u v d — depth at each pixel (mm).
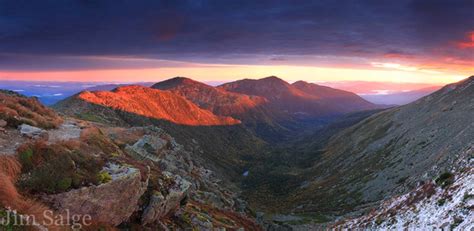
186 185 33688
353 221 64250
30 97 36094
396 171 137750
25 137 22234
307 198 169500
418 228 38438
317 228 94188
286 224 106750
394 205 53625
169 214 30266
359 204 123062
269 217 122188
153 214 25734
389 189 121188
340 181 178125
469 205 33375
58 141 22844
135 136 70625
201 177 80750
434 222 36469
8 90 35156
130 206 22844
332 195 154500
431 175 89375
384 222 48750
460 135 115438
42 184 18078
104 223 20375
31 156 19078
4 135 21484
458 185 40125
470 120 139750
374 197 123000
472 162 45656
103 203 20344
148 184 27375
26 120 25812
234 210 70562
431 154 130625
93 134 28375
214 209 54844
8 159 17625
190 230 30297
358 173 173250
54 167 19234
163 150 63281
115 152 28188
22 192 16859
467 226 30266
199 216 35406
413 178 108000
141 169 26500
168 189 29672
